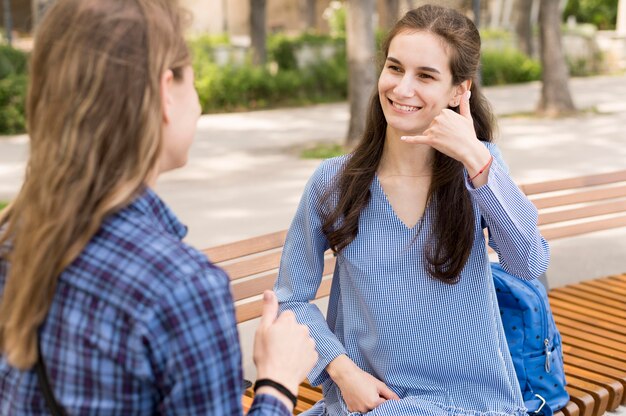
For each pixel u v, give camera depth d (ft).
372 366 7.15
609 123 43.50
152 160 3.90
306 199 7.38
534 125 42.83
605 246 17.90
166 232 3.92
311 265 7.46
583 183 13.84
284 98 56.65
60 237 3.66
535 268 6.70
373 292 6.95
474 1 55.88
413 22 6.84
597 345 11.02
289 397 4.30
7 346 3.76
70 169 3.67
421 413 6.70
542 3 46.98
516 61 67.15
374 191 7.01
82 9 3.78
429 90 6.73
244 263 9.68
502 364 7.00
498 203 6.30
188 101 4.17
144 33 3.80
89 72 3.69
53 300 3.76
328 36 65.00
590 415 9.29
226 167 32.01
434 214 6.87
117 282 3.66
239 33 96.99
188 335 3.64
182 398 3.67
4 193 27.43
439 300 6.91
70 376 3.73
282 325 4.50
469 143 6.21
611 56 74.90
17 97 44.24
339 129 43.80
